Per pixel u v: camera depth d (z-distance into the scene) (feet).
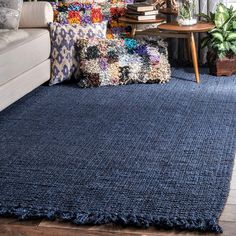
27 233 6.62
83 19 13.28
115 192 7.40
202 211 6.79
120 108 10.92
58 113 10.83
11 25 12.46
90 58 12.48
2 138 9.62
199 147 8.80
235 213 6.79
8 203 7.20
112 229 6.59
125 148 8.91
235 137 9.16
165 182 7.63
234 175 7.89
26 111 11.05
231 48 12.58
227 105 10.79
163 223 6.54
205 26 12.36
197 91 11.82
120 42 12.67
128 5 13.41
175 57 14.57
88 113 10.73
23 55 11.05
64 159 8.58
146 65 12.48
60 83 12.96
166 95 11.62
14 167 8.37
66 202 7.18
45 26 12.80
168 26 12.57
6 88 10.44
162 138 9.26
